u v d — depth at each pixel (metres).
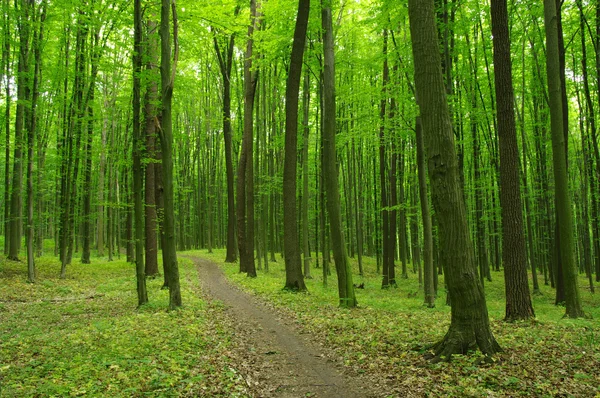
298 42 14.33
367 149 28.59
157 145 19.27
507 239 10.17
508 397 4.88
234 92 32.19
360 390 5.68
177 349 7.23
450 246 6.55
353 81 20.92
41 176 24.23
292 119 14.82
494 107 17.94
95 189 29.97
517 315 9.95
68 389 5.22
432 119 6.57
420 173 13.29
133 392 5.16
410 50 13.94
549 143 19.50
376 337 7.96
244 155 22.52
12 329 9.62
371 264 32.50
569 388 5.09
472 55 18.97
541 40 16.73
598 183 18.69
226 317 10.71
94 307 12.30
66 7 15.34
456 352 6.39
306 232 21.34
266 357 7.35
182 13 13.09
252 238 19.78
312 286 17.88
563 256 10.91
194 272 21.27
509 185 10.16
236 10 19.95
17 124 17.64
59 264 22.06
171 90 11.24
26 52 16.48
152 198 19.53
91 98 18.66
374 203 28.88
